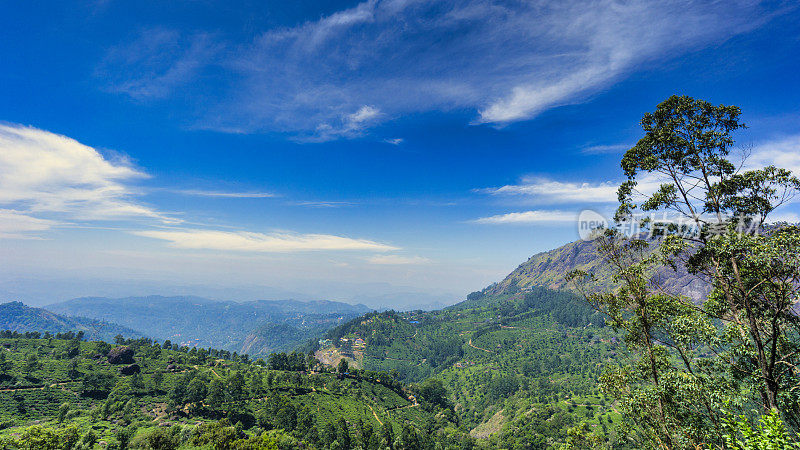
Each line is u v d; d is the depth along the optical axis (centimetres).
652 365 2578
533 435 14912
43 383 15212
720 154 2405
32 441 8144
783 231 2014
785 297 1975
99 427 11506
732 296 2369
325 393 19275
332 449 12475
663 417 2520
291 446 11331
